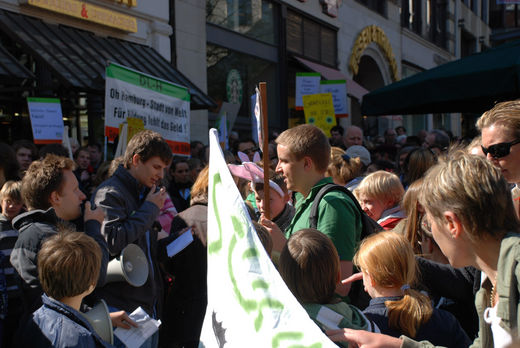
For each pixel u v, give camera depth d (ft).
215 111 32.30
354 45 49.49
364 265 6.31
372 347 4.60
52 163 7.86
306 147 7.73
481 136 7.20
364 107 19.89
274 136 26.96
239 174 9.04
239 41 34.76
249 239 5.09
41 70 22.49
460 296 7.04
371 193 10.13
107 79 16.56
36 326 6.17
